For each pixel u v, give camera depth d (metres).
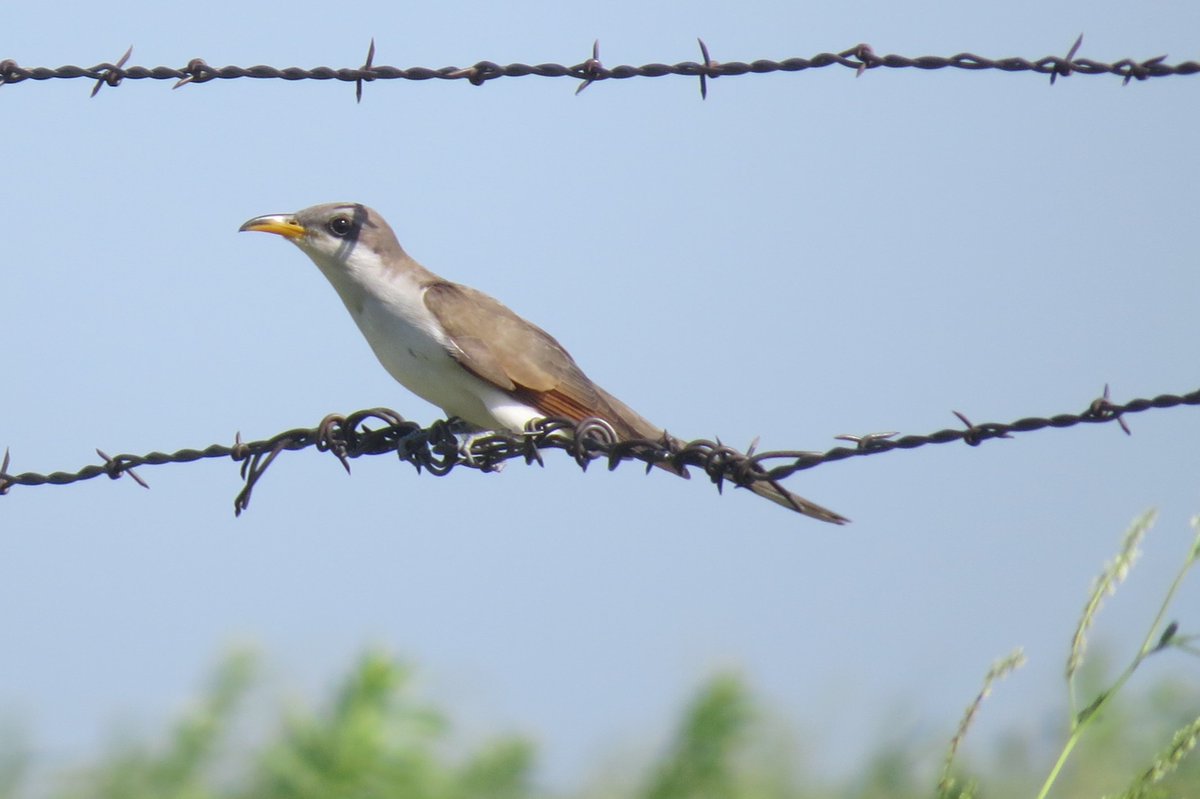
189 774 18.44
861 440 16.34
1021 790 16.48
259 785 18.27
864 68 18.03
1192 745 13.24
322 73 20.05
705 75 18.67
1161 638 13.03
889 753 18.36
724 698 18.58
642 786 18.52
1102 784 16.12
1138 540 13.05
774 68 18.44
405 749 18.25
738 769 18.52
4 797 18.33
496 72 19.50
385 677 18.48
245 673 18.95
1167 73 17.50
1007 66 17.69
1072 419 15.74
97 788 18.52
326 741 18.06
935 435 16.06
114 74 20.64
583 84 19.20
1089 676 16.09
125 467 20.31
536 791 18.52
